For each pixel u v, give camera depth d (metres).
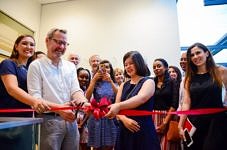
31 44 1.75
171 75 2.83
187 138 1.66
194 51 1.79
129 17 4.16
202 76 1.76
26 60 1.76
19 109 1.51
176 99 2.27
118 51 4.11
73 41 4.36
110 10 4.29
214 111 1.58
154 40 3.97
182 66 2.59
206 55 1.77
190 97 1.77
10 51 3.59
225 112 1.58
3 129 0.97
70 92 1.57
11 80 1.44
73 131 1.48
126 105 1.29
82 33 4.35
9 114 1.54
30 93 1.39
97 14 4.34
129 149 1.38
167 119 2.24
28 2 4.18
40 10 4.63
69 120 1.32
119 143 1.45
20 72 1.57
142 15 4.10
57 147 1.39
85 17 4.39
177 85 2.34
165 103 2.35
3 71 1.47
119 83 2.89
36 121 1.11
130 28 4.12
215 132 1.53
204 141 1.57
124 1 4.24
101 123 2.32
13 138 1.00
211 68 1.72
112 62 4.09
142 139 1.37
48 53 1.50
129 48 4.06
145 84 1.43
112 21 4.24
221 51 5.16
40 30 4.58
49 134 1.38
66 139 1.46
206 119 1.60
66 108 1.30
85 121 2.42
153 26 4.02
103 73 2.44
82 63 4.22
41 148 1.37
